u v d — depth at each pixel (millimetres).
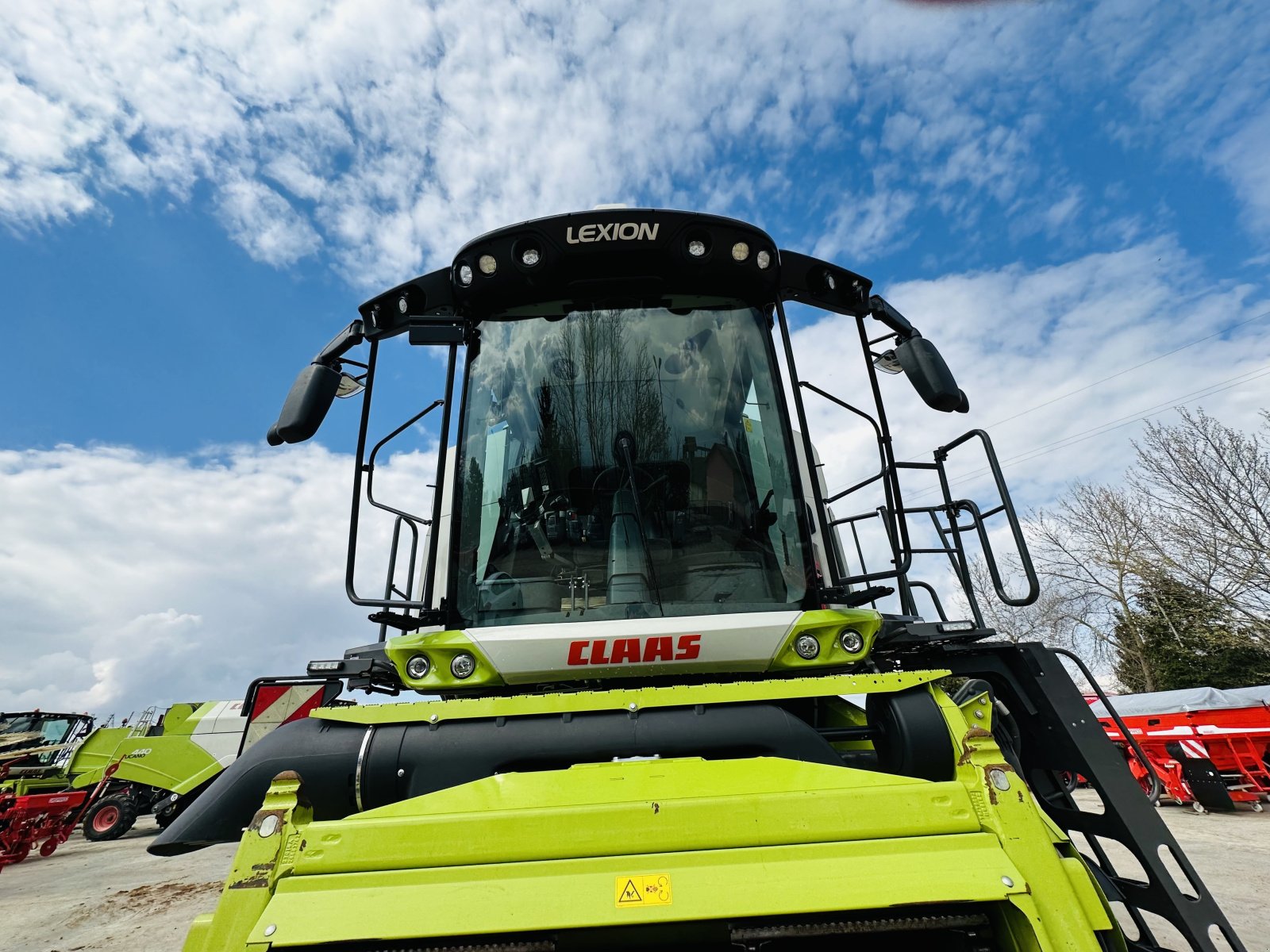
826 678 2555
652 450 3396
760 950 1747
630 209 3406
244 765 2543
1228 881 5715
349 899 1774
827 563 3328
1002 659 3211
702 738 2484
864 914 1787
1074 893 1813
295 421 3258
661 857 1829
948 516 3576
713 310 3609
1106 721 11617
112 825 14250
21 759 17422
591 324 3562
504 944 1735
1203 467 22500
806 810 1906
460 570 3254
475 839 1874
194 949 1778
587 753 2461
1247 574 21547
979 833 1891
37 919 7262
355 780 2480
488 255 3447
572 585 3201
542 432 3441
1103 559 28578
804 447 3422
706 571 3209
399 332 3545
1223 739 10258
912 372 3604
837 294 3693
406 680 2922
